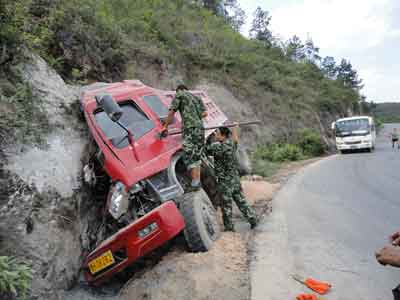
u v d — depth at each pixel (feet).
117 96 18.13
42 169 13.94
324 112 125.49
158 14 66.54
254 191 28.53
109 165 15.65
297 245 17.69
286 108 91.40
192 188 16.39
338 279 14.20
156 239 13.47
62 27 29.73
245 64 84.64
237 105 69.21
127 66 38.52
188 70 61.11
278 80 101.65
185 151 16.81
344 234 19.08
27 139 14.14
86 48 31.65
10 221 11.88
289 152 68.08
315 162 58.23
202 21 94.89
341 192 29.53
